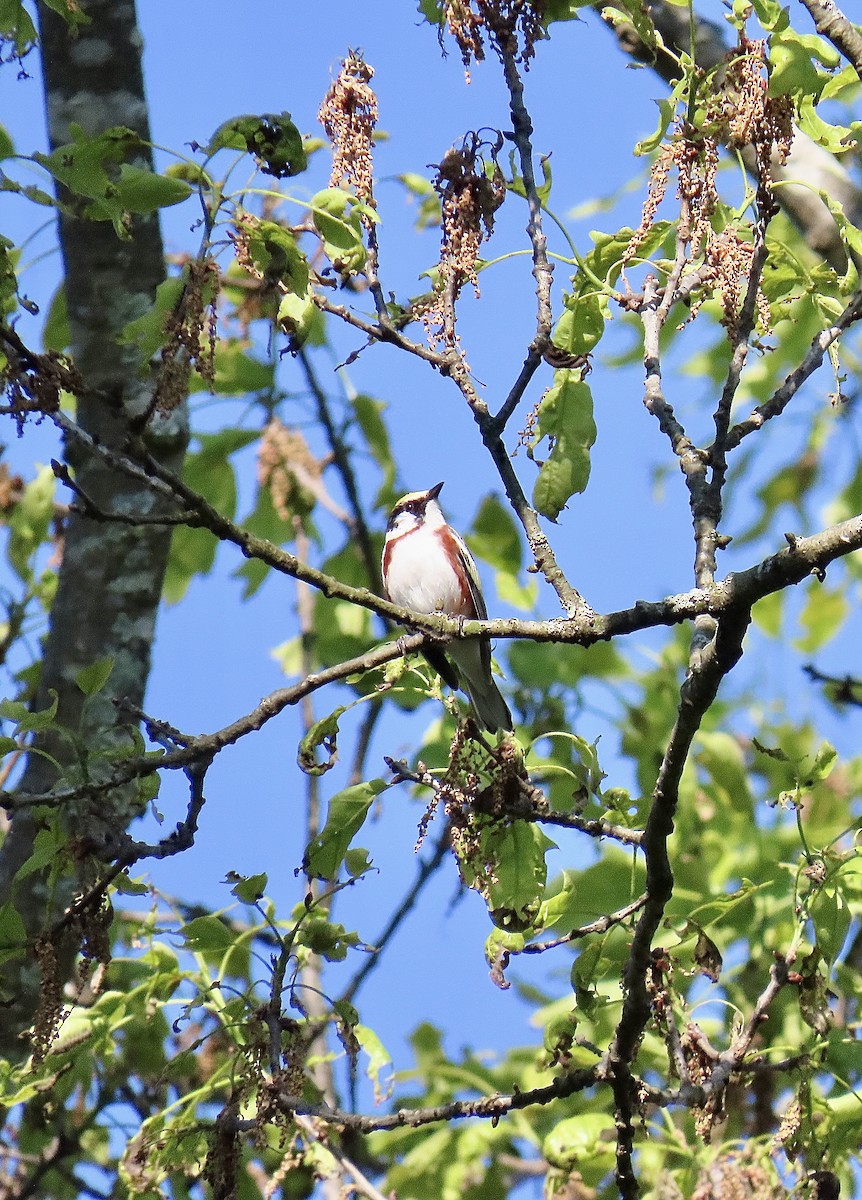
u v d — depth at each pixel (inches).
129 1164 360.5
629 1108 322.7
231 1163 314.7
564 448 348.5
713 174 320.2
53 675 441.4
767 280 361.1
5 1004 313.1
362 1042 365.7
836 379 334.6
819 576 274.2
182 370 270.5
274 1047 314.7
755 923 456.8
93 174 279.1
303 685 304.8
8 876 410.0
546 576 335.9
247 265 284.7
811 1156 328.5
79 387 270.7
